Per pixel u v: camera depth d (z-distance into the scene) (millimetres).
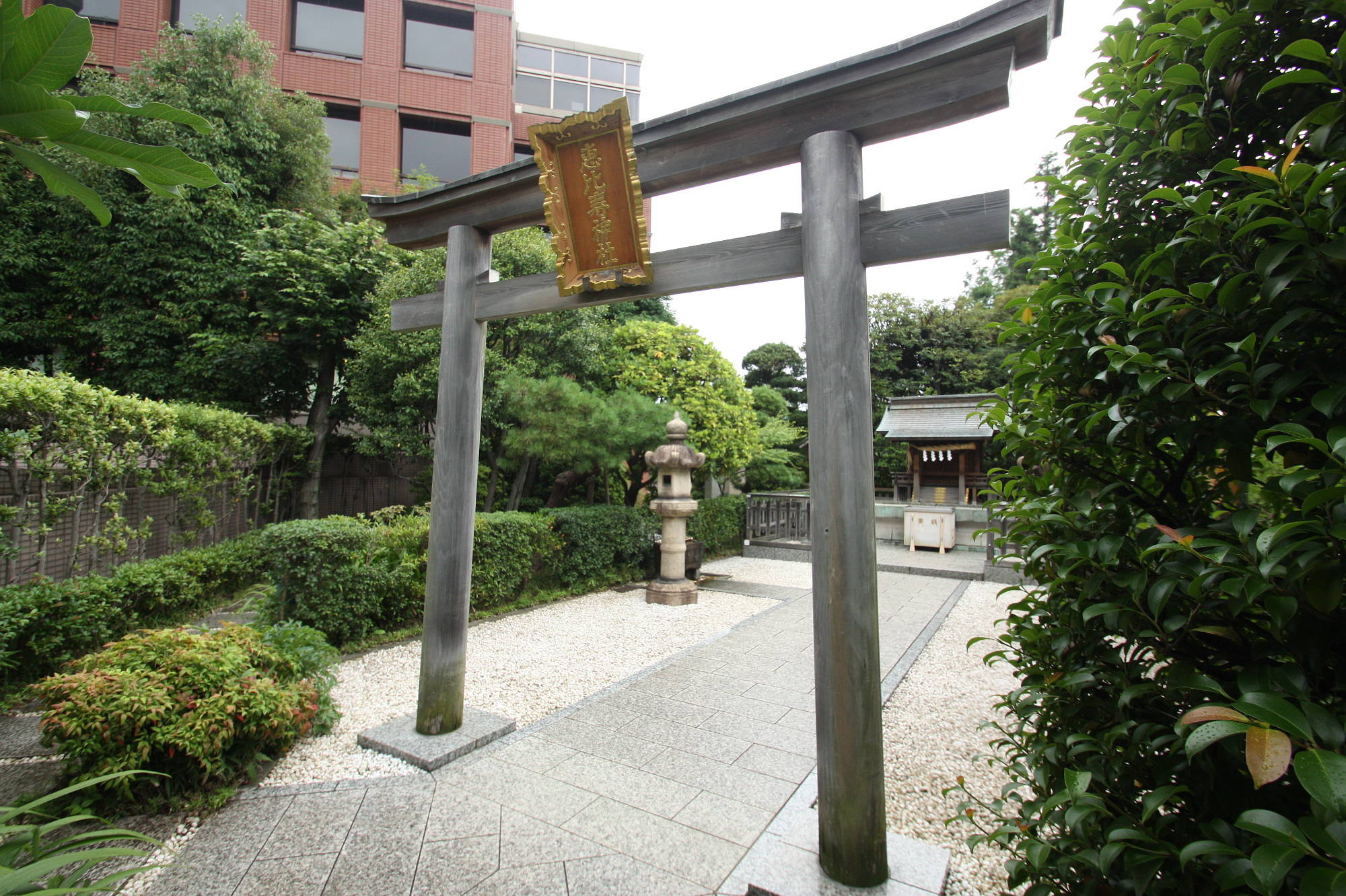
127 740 2586
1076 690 1456
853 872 2061
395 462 11031
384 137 13953
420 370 8219
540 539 6957
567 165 2773
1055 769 1524
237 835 2418
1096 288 1463
